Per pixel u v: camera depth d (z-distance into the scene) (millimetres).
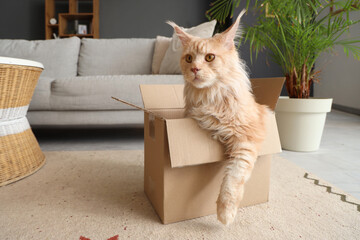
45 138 2232
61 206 934
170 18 5121
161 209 826
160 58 2490
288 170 1319
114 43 2678
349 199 989
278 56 1811
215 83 813
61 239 732
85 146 1938
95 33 4770
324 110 1635
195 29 2105
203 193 853
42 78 1938
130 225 809
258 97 1041
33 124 1908
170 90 1139
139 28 5125
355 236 750
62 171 1317
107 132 2537
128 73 2584
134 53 2611
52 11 4941
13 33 5078
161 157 798
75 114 1903
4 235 750
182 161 738
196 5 5113
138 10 5082
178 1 5090
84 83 1853
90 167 1386
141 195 1037
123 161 1497
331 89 4184
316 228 791
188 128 782
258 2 1787
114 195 1034
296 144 1716
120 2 5047
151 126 1000
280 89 933
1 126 1167
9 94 1137
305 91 1719
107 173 1295
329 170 1358
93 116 1909
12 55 2475
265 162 943
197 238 741
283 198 1000
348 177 1259
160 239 735
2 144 1154
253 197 938
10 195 1022
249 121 806
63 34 4812
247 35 1645
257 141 817
